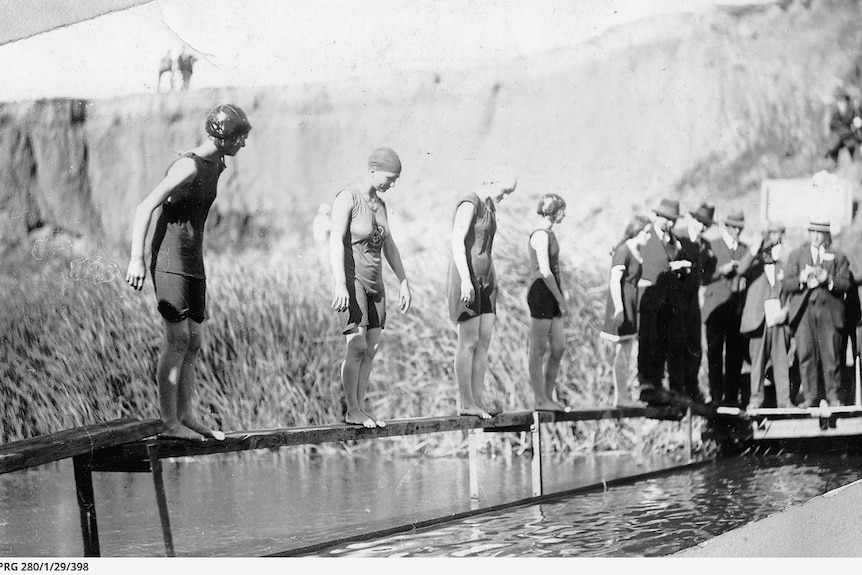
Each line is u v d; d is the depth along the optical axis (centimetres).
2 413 639
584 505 675
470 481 707
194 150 559
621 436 859
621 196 859
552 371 813
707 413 880
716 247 888
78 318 656
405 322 794
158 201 537
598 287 845
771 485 751
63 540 527
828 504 679
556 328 813
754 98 909
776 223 907
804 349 908
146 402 667
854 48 941
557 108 830
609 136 852
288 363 746
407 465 791
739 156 902
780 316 899
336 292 655
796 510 656
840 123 938
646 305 856
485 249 756
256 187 721
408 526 595
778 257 905
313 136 740
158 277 537
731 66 900
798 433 902
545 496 704
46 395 648
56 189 650
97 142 653
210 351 708
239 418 722
